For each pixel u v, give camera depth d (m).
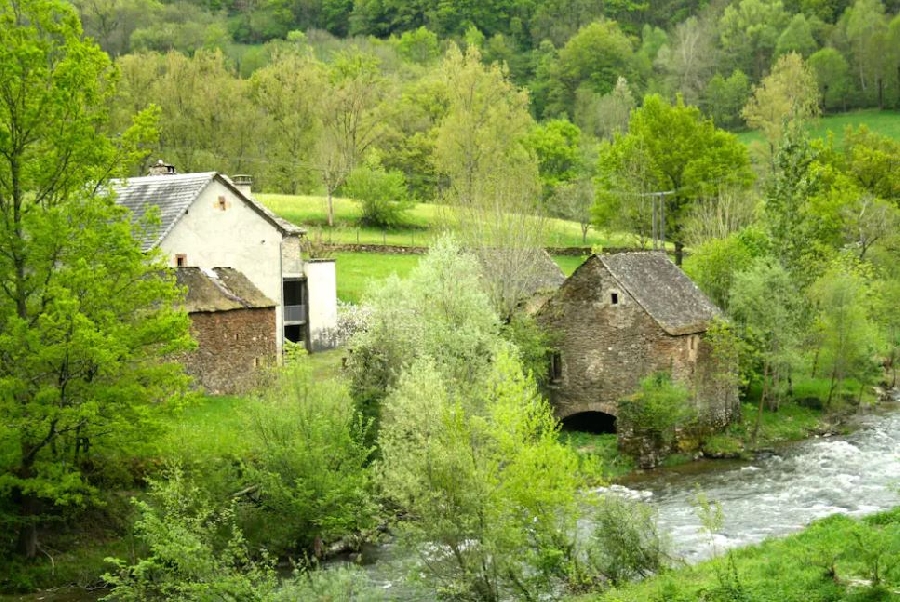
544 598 26.19
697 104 154.75
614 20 194.12
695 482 42.72
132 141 32.06
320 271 59.22
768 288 52.31
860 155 96.19
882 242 78.19
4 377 29.61
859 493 39.44
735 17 174.50
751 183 87.19
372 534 34.03
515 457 26.78
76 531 32.38
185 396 32.19
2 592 29.30
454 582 25.56
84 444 32.44
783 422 53.97
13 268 29.94
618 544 26.95
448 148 94.50
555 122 126.19
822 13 176.25
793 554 26.31
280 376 37.25
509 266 52.97
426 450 26.25
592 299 50.06
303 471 33.38
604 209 83.69
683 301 51.66
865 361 58.50
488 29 191.75
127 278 31.59
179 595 25.83
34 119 29.67
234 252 53.59
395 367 42.34
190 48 149.00
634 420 46.03
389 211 90.50
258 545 32.94
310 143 101.06
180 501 27.78
